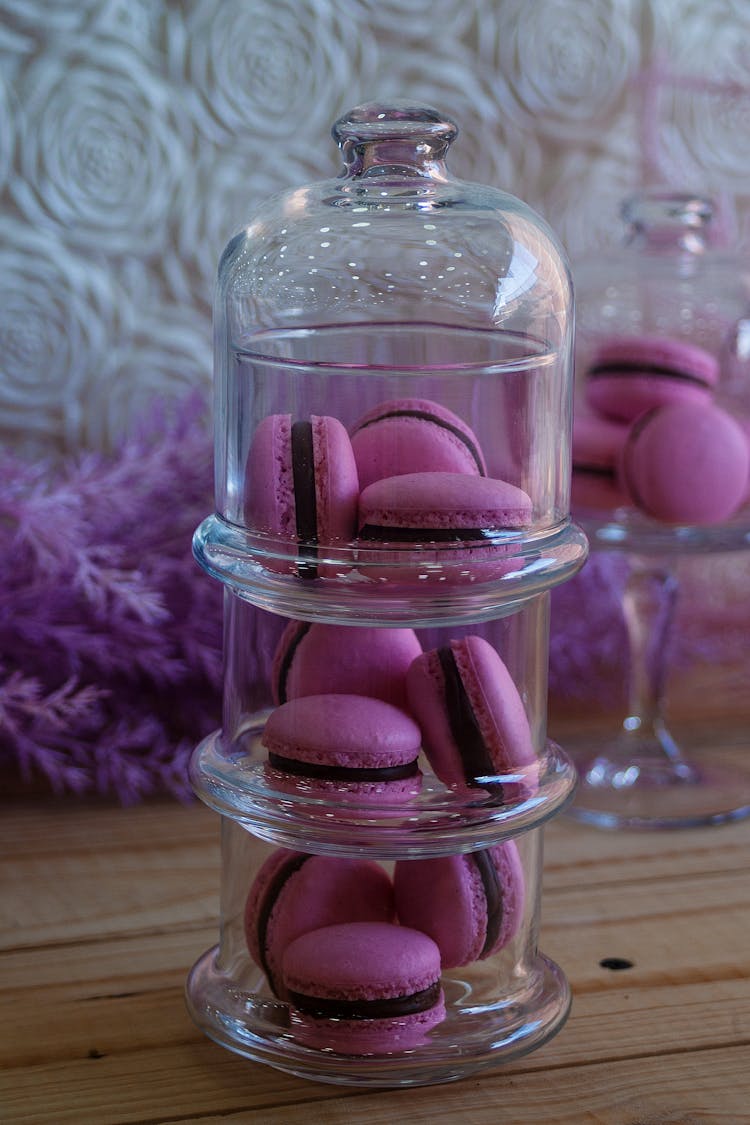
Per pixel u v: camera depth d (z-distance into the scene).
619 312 0.93
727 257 0.95
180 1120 0.67
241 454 0.69
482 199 0.72
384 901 0.70
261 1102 0.68
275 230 0.72
